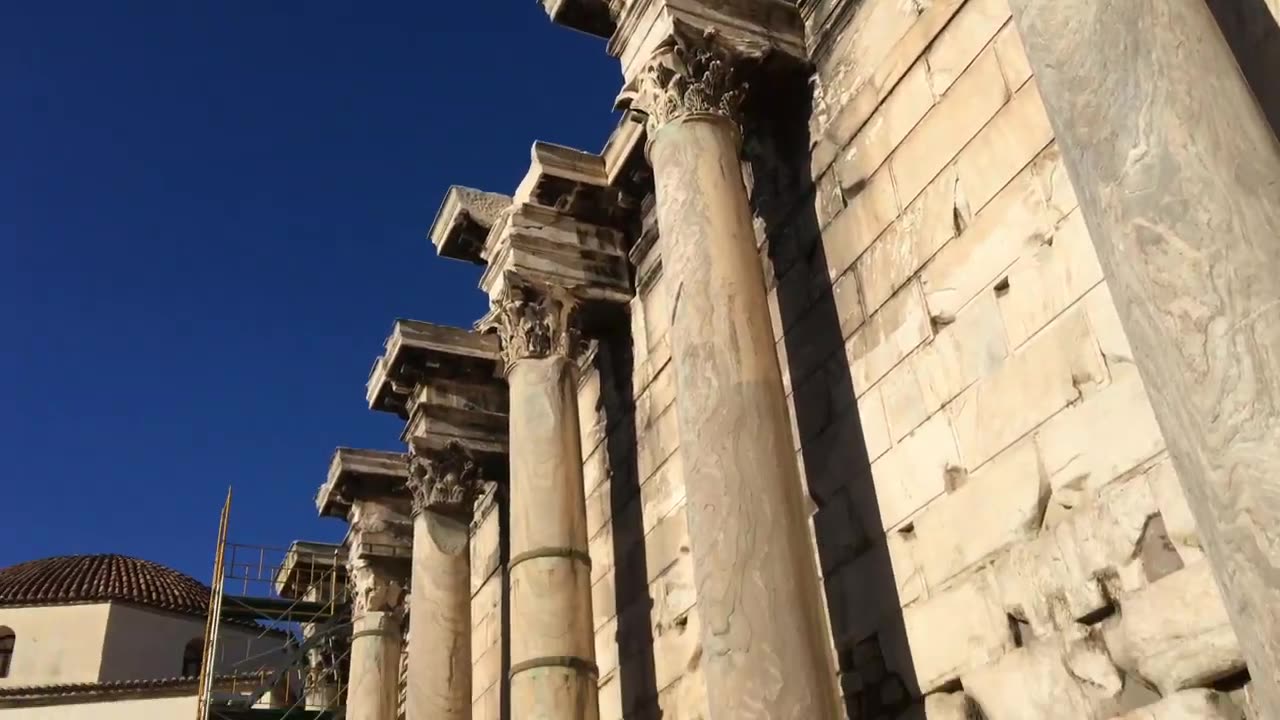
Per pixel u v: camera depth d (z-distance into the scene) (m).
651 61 9.22
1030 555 6.36
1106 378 6.13
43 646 36.06
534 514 10.72
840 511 8.01
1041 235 6.75
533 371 11.48
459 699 13.17
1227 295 4.11
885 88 8.47
